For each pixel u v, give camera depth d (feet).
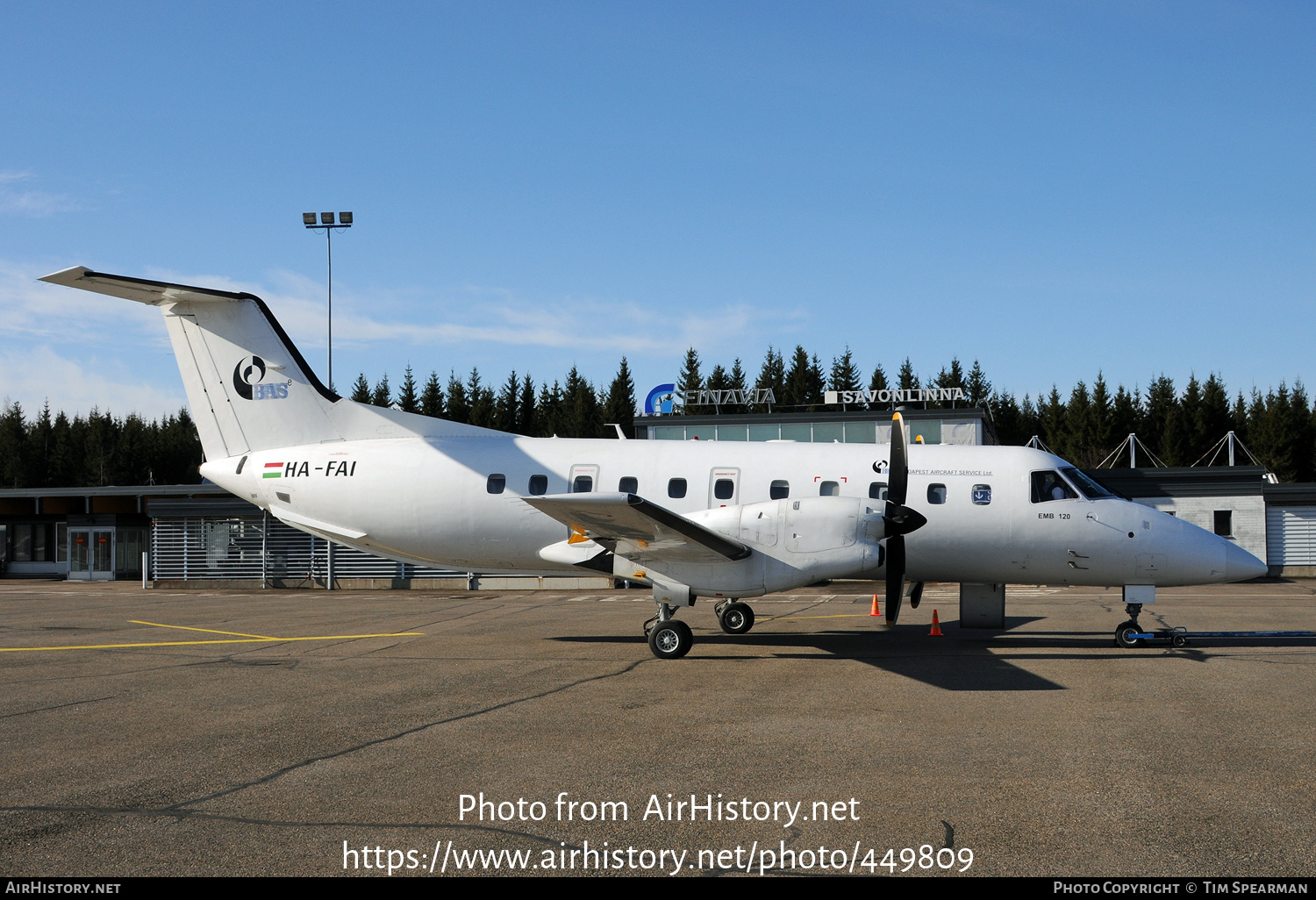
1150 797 19.21
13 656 41.81
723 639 45.93
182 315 49.03
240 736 25.31
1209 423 214.28
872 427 108.68
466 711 28.45
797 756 22.67
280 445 48.80
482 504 45.85
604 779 20.84
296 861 16.07
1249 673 34.60
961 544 43.78
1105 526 42.70
